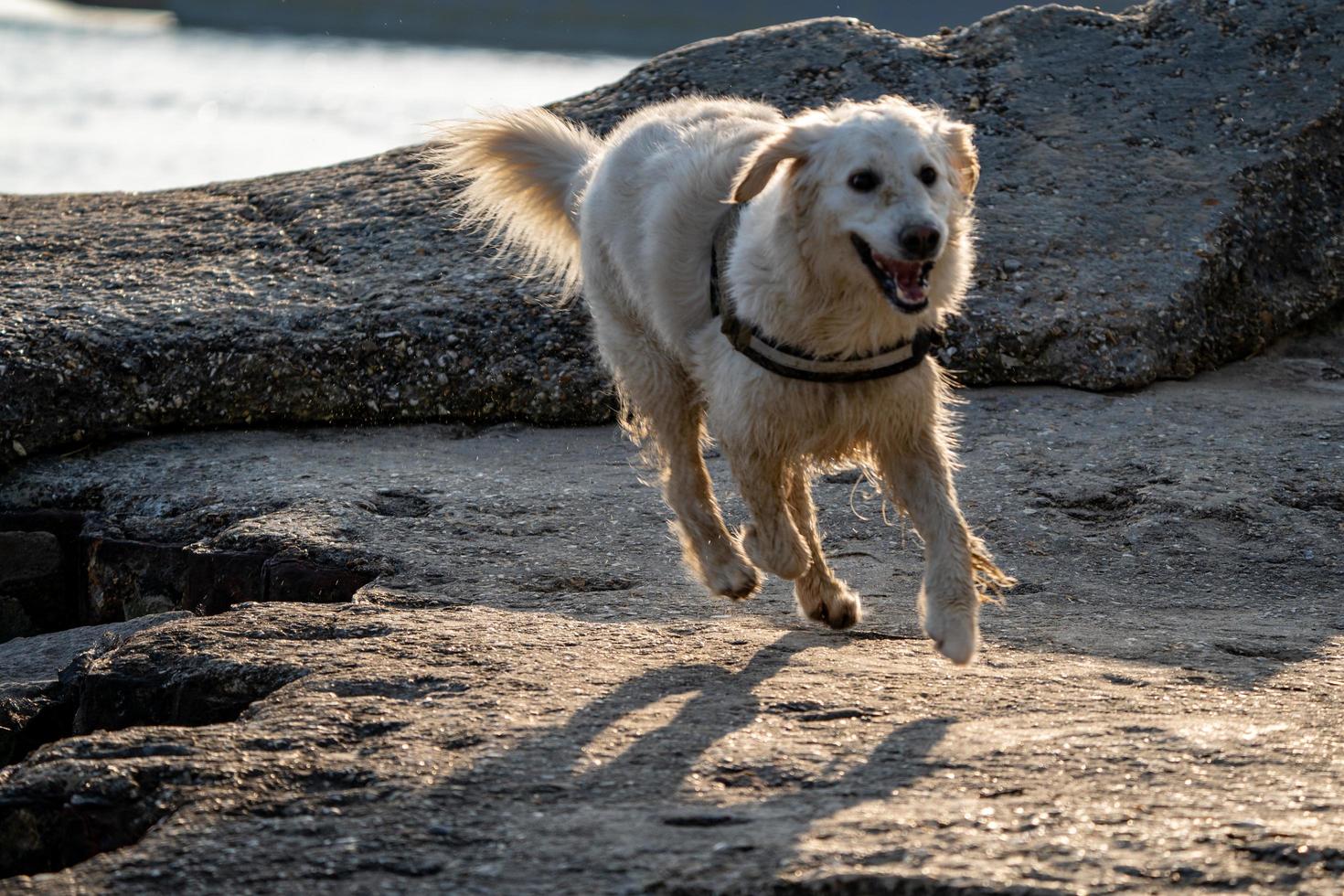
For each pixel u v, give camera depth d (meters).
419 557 8.88
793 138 6.83
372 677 6.60
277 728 5.90
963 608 6.69
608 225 8.36
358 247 13.75
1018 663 6.95
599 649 7.09
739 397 7.13
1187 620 7.93
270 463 11.06
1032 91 15.09
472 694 6.33
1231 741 5.64
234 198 15.30
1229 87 14.98
